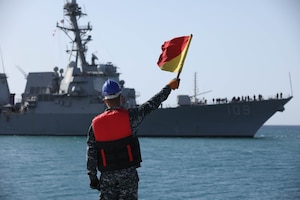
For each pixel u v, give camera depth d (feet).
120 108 18.51
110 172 17.88
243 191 75.82
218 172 102.83
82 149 168.55
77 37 229.66
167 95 18.79
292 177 93.50
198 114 212.84
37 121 234.17
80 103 225.15
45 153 152.87
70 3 226.99
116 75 228.22
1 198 70.64
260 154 151.94
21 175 97.96
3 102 261.24
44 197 72.02
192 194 73.31
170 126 216.74
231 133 215.10
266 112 208.74
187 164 119.75
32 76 248.93
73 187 81.87
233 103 209.77
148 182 86.58
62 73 242.58
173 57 19.31
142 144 187.62
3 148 170.40
